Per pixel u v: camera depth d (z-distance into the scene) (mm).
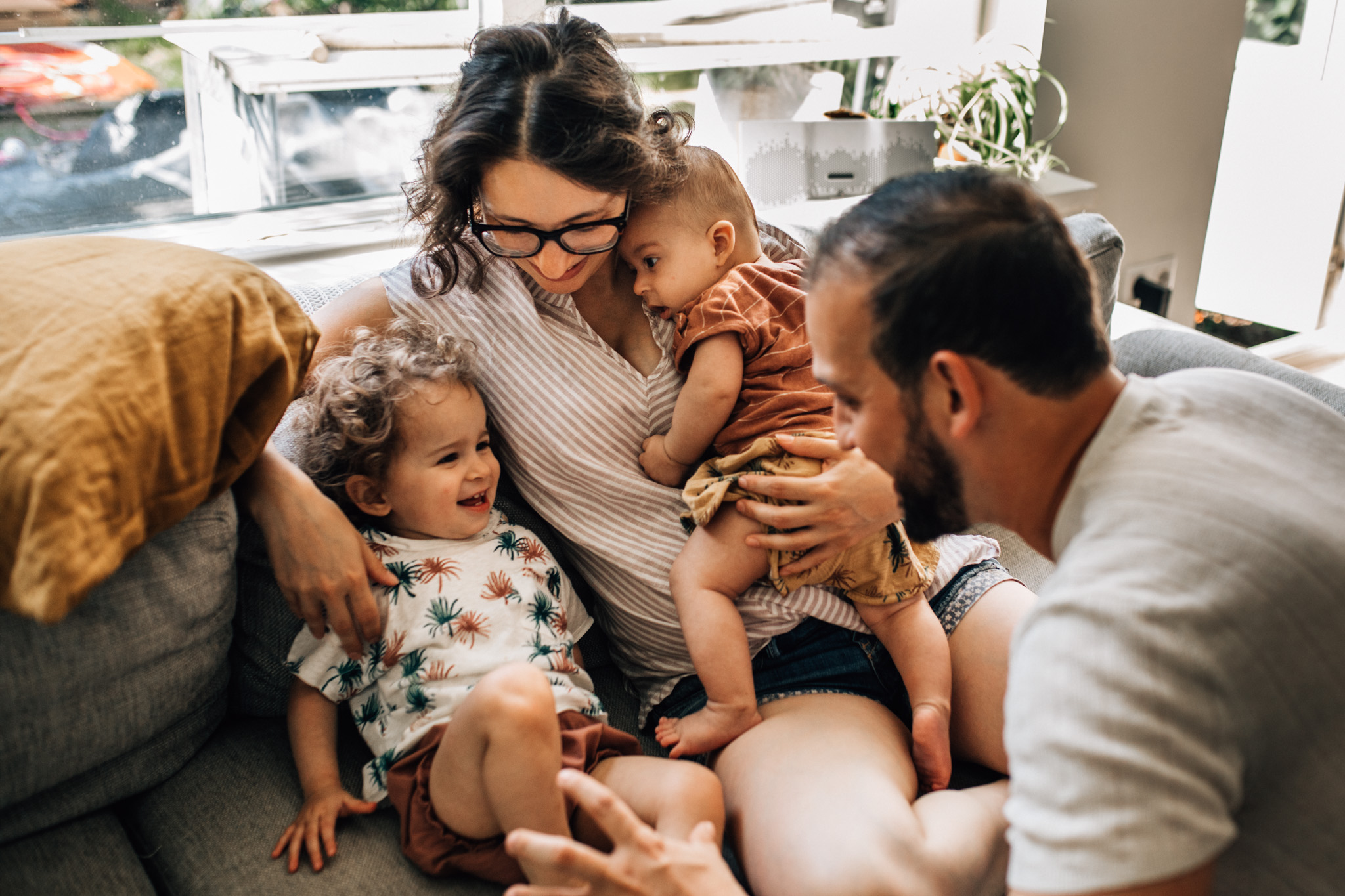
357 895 897
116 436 800
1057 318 679
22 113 1525
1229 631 613
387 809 1002
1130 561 644
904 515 813
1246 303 3090
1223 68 2574
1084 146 2451
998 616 1113
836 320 730
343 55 1754
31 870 885
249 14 1675
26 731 850
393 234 1793
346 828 970
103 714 898
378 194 1905
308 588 991
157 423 837
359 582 997
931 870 854
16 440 760
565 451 1150
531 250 1062
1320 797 651
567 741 958
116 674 893
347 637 1006
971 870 878
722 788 1004
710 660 1053
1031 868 610
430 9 1830
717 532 1092
